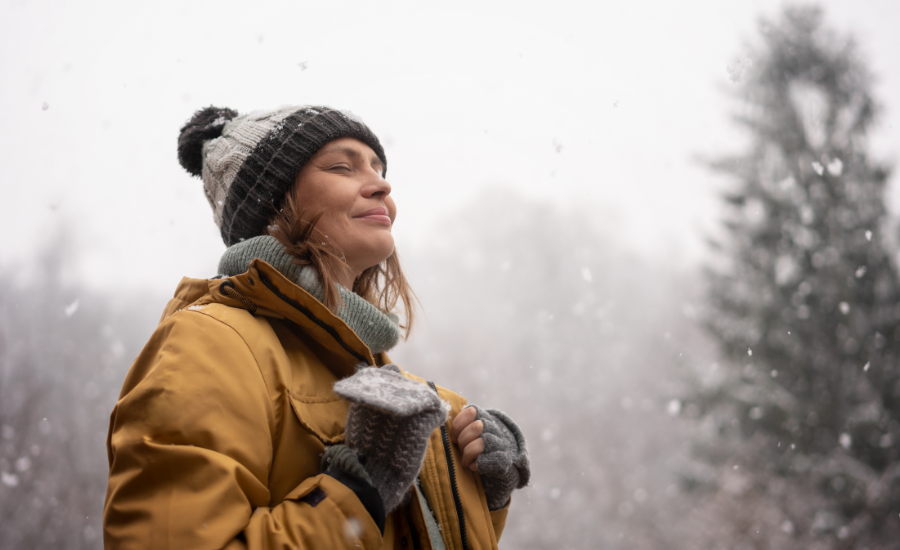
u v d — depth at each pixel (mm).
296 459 924
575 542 9023
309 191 1213
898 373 6238
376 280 1568
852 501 5789
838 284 6711
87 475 5820
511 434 1223
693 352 14383
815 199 7219
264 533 782
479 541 1075
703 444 7645
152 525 760
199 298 1088
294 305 1016
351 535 801
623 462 13266
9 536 4750
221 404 859
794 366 6840
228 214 1264
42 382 7141
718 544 6934
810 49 7887
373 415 890
